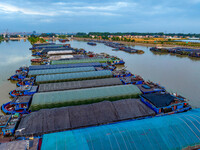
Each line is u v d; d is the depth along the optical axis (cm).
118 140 3131
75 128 3775
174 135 3338
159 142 3175
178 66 10900
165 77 8425
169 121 3672
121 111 4300
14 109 4900
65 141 3044
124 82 6731
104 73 7769
